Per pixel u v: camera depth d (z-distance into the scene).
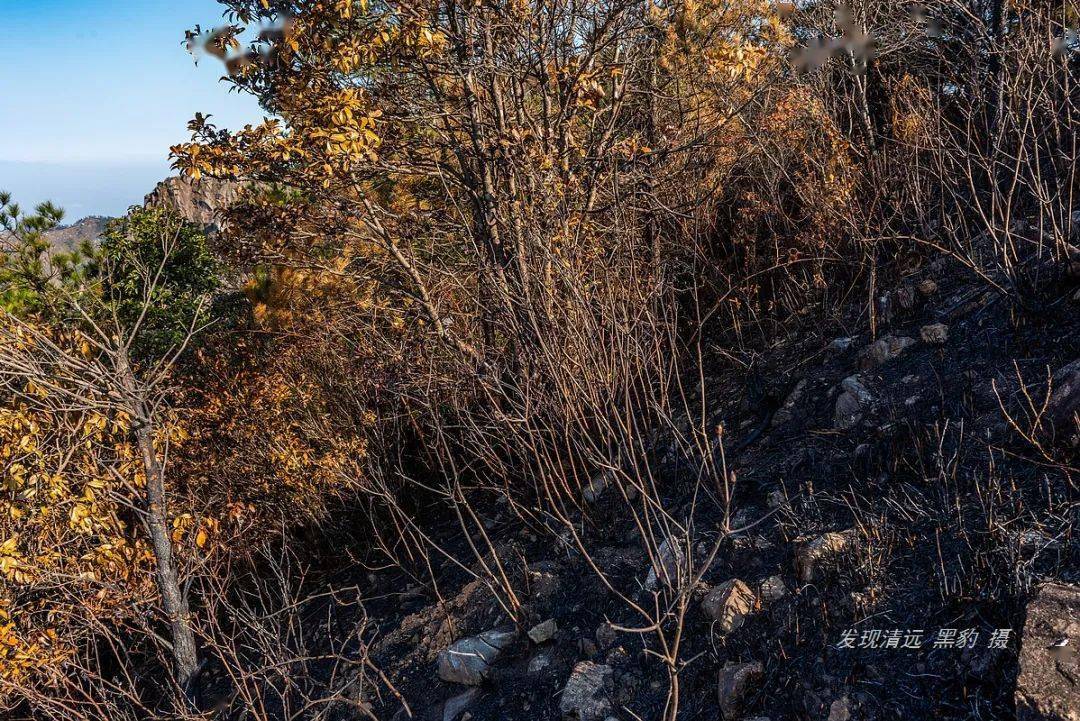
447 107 6.41
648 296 4.33
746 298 5.61
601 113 6.61
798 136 6.00
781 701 2.74
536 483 4.77
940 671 2.46
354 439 6.36
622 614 3.68
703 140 6.38
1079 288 3.69
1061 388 3.16
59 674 5.12
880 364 4.29
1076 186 4.30
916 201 4.70
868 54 6.20
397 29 5.48
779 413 4.52
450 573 5.15
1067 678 2.11
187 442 7.08
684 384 5.47
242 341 7.57
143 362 7.83
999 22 5.02
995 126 4.55
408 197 7.38
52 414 6.16
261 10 5.73
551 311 4.20
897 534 3.07
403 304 6.39
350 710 4.27
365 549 6.34
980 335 4.00
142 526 6.52
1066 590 2.38
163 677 6.00
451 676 4.00
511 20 5.96
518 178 6.01
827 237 5.54
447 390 5.21
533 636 3.86
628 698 3.17
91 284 6.45
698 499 4.20
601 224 5.89
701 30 6.39
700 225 6.17
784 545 3.39
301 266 6.92
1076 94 4.25
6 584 5.90
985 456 3.22
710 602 3.24
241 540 6.66
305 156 5.52
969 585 2.63
